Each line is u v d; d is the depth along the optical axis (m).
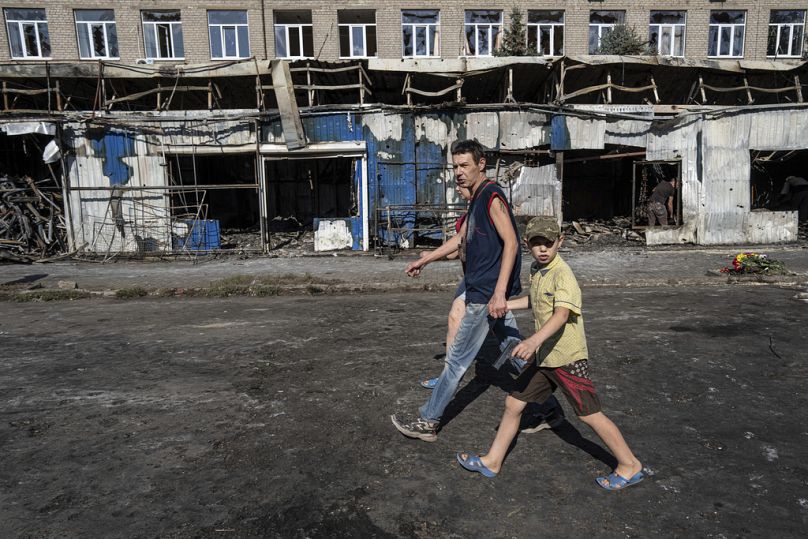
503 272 3.20
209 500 2.88
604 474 3.11
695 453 3.35
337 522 2.66
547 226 2.83
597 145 13.88
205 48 20.03
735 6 20.38
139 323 7.10
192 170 18.28
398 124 13.61
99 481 3.10
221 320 7.17
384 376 4.81
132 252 13.69
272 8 19.98
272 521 2.68
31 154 16.80
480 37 20.58
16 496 2.95
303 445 3.51
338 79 14.82
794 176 18.33
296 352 5.59
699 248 13.73
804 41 20.11
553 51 20.67
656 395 4.30
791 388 4.43
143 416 4.02
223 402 4.26
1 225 13.45
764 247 13.70
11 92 13.55
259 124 13.48
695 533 2.55
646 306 7.65
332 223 13.82
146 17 19.95
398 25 20.22
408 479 3.07
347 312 7.54
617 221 17.28
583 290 9.14
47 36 19.88
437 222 13.97
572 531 2.57
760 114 13.94
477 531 2.58
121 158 13.59
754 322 6.62
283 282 9.57
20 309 8.27
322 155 13.70
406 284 9.41
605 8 20.36
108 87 14.76
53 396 4.45
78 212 13.71
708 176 14.02
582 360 2.91
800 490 2.91
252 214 20.11
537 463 3.25
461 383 4.64
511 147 13.77
